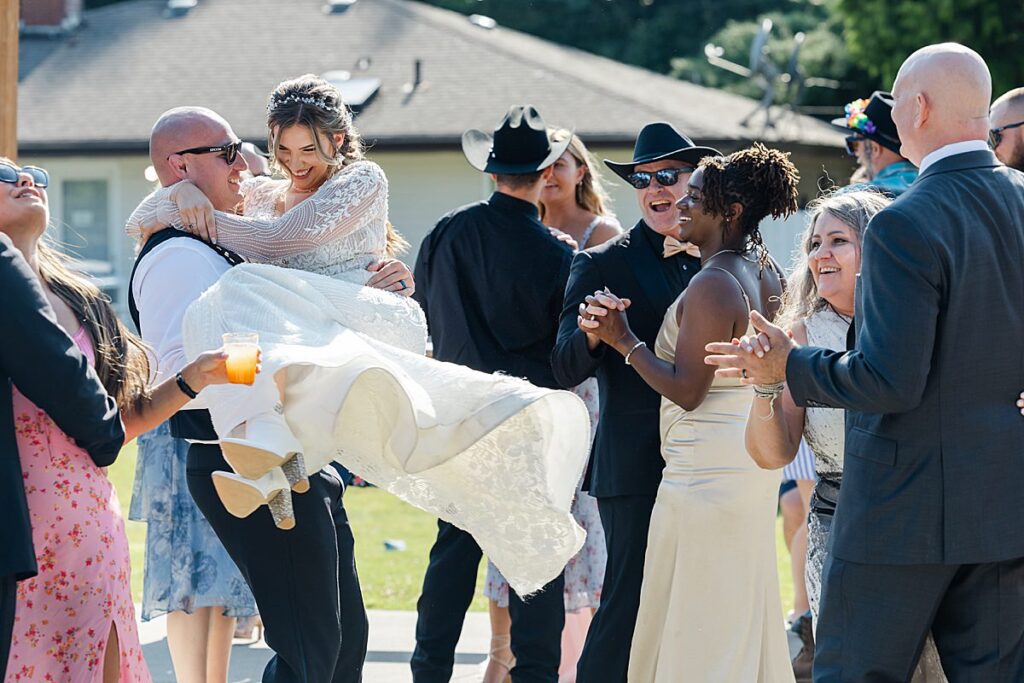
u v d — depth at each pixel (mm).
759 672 4828
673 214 5746
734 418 4793
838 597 4266
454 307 5824
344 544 5086
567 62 29578
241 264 4625
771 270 5039
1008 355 4094
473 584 5766
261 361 4195
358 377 4262
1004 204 4160
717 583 4750
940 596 4152
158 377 4629
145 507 5879
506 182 5840
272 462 4039
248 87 27297
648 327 5090
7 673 3795
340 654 5086
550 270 5781
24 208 4035
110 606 4012
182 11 30062
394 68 27281
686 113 25953
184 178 4938
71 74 28094
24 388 3785
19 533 3703
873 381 3953
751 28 38844
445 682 5691
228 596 5816
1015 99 6691
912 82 4238
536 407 4551
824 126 30484
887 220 4039
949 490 4062
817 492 4949
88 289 4227
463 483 4648
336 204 4844
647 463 5086
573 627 6555
